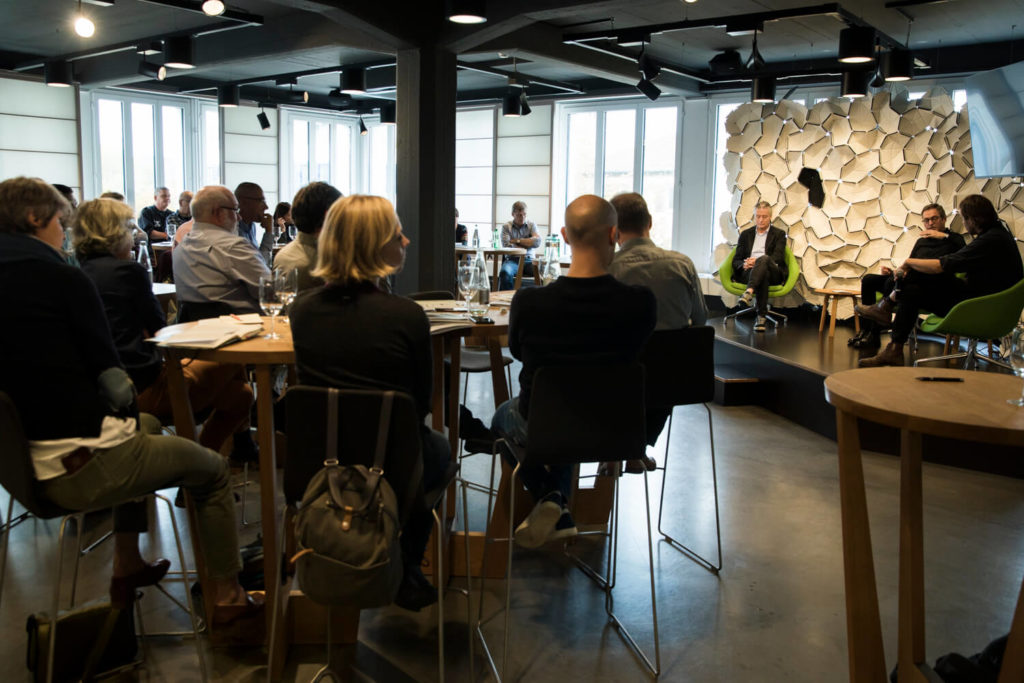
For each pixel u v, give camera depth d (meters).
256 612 2.31
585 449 2.12
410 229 6.99
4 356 1.79
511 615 2.55
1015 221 6.88
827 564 2.98
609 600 2.64
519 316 2.16
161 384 2.80
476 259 2.75
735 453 4.49
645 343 2.42
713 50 9.11
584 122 12.07
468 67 9.89
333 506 1.71
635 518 3.43
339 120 14.19
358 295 1.86
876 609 1.77
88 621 2.14
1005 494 3.79
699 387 2.69
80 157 11.10
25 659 2.22
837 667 2.27
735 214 8.71
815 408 5.01
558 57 8.42
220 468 2.13
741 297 7.82
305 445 1.78
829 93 9.60
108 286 2.69
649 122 11.50
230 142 12.62
